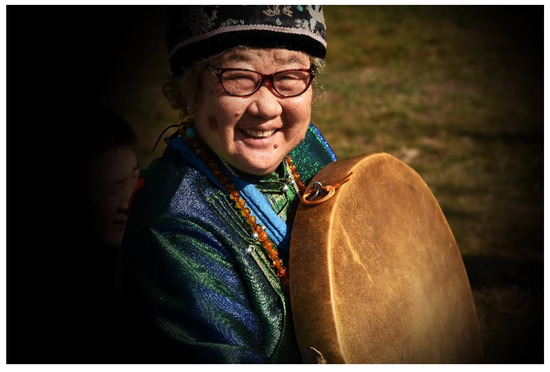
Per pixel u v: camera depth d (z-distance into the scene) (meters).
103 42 4.35
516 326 2.67
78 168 1.93
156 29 5.41
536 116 5.44
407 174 1.65
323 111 5.39
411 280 1.53
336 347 1.24
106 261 1.94
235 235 1.31
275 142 1.29
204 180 1.33
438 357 1.60
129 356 1.42
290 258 1.31
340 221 1.34
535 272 3.11
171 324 1.23
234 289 1.27
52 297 1.94
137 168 1.97
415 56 6.59
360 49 6.70
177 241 1.26
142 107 4.64
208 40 1.21
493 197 4.14
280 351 1.29
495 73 6.27
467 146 4.87
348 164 1.48
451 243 1.78
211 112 1.25
